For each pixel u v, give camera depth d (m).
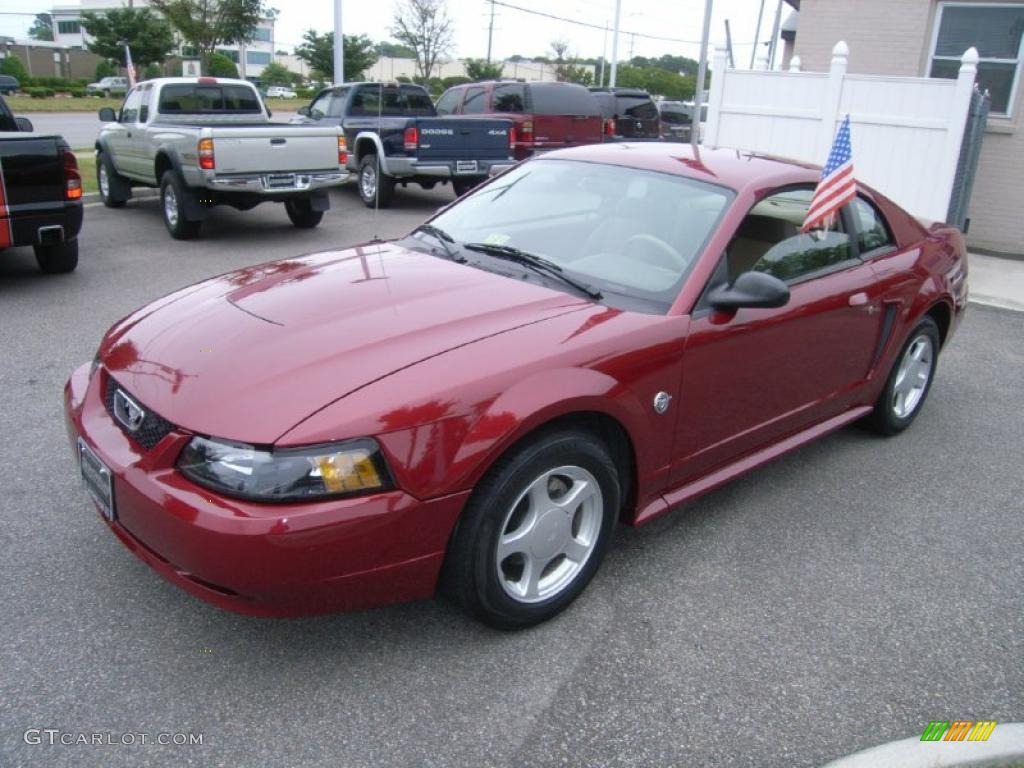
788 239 3.94
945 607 3.39
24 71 51.44
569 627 3.13
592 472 3.08
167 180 10.04
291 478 2.48
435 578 2.78
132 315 3.57
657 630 3.14
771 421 3.95
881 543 3.86
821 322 4.00
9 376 5.39
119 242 9.88
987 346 7.11
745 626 3.19
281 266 3.86
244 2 27.12
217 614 3.11
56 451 4.34
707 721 2.71
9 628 2.98
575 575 3.17
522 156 14.20
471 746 2.56
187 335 3.08
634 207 3.83
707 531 3.89
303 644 2.97
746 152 4.42
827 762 2.56
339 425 2.54
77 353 5.89
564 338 3.03
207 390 2.72
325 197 10.87
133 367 2.99
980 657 3.09
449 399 2.68
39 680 2.75
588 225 3.83
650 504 3.48
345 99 13.82
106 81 53.28
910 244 4.86
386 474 2.58
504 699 2.75
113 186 11.95
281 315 3.14
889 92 9.41
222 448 2.55
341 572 2.56
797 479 4.48
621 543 3.75
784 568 3.61
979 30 10.60
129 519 2.74
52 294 7.45
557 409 2.85
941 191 9.35
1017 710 2.83
